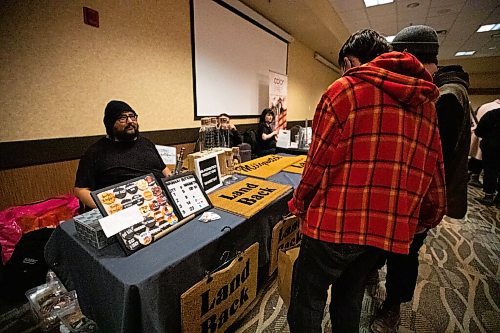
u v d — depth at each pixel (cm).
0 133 165
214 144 246
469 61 887
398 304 121
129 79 234
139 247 89
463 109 105
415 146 69
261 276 151
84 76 201
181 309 85
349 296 90
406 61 66
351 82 71
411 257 111
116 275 75
